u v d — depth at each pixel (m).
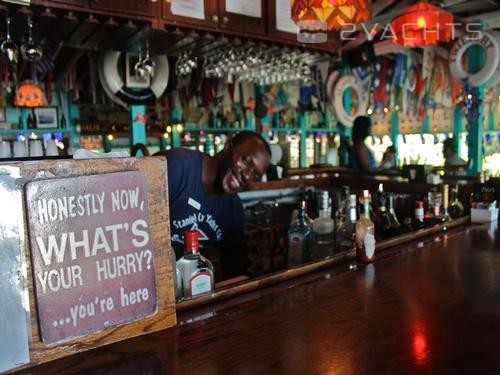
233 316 0.94
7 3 1.95
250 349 0.79
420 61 6.76
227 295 1.04
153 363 0.74
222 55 3.11
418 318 0.93
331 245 1.82
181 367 0.72
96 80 4.95
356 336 0.84
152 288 0.81
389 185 3.12
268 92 7.51
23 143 2.77
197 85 6.32
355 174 4.27
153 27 2.27
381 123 9.85
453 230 1.82
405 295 1.06
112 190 0.76
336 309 0.98
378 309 0.98
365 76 6.79
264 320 0.92
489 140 7.79
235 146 1.91
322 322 0.91
